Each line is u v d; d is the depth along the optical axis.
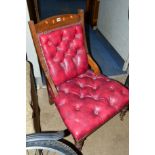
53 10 4.05
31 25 1.37
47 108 2.02
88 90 1.61
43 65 1.52
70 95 1.56
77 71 1.70
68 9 4.11
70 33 1.57
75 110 1.44
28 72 1.70
